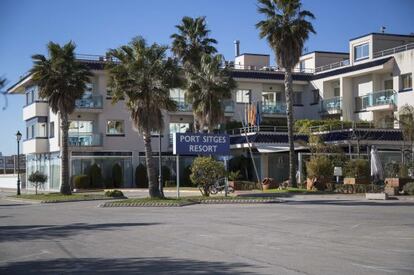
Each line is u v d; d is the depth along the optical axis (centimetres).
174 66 3144
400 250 1223
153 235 1554
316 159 3894
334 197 3359
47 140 5431
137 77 3072
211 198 3219
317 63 6225
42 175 4400
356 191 3650
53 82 3822
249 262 1081
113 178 4941
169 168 5069
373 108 5019
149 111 3106
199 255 1182
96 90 5209
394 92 4831
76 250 1291
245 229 1678
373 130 4438
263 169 4725
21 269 1055
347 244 1325
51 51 3847
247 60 6275
